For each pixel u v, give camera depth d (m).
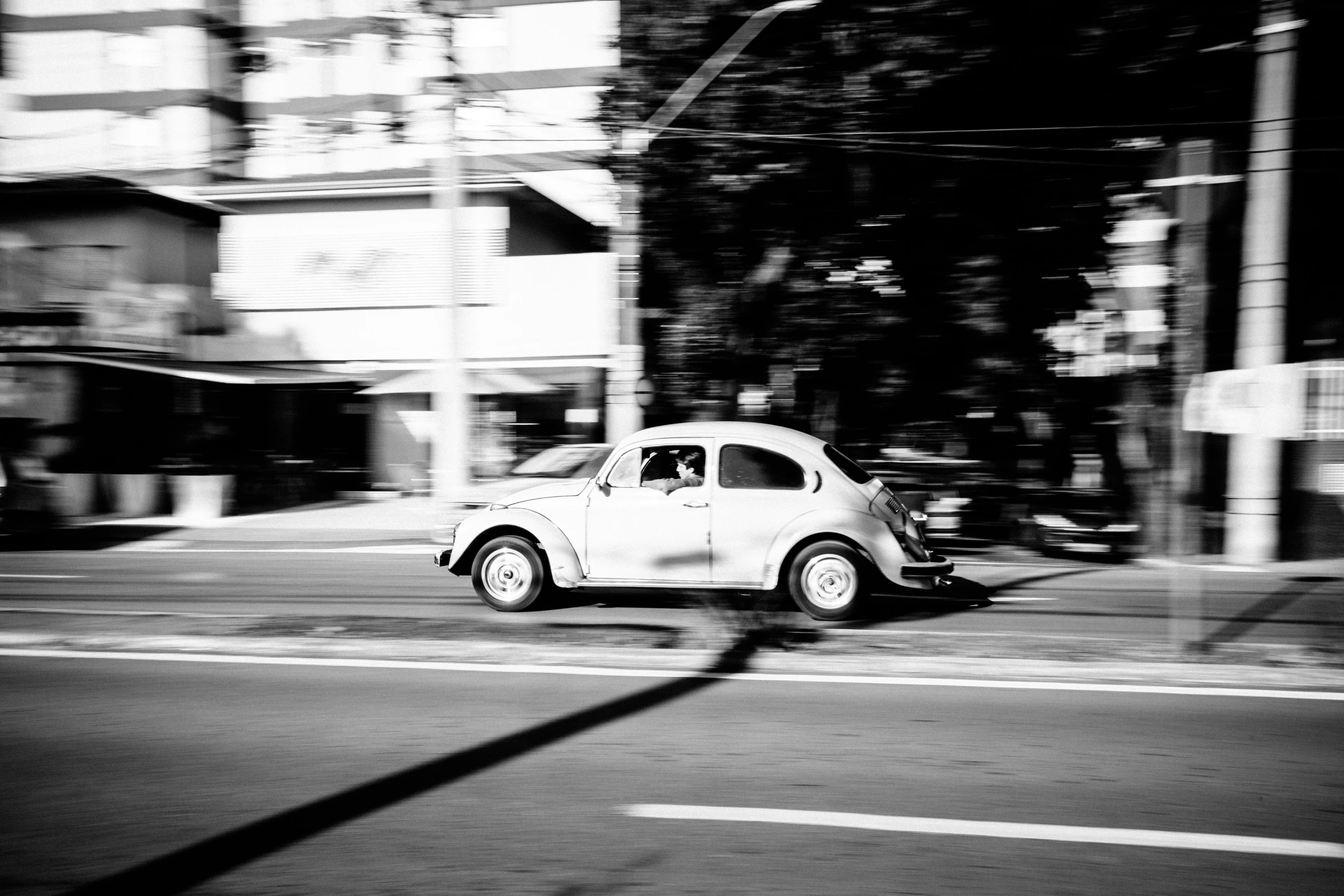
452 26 22.58
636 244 15.62
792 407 16.75
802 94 14.15
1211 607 10.26
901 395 15.99
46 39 35.50
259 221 25.98
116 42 35.34
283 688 7.00
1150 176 14.72
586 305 24.55
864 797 4.97
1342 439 14.25
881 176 14.91
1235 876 4.11
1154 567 13.38
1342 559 14.16
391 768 5.39
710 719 6.26
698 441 9.52
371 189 25.22
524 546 9.73
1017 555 14.48
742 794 5.00
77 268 24.72
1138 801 4.93
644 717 6.30
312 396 26.02
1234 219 15.73
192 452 23.77
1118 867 4.18
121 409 23.06
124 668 7.57
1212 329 16.84
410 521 20.11
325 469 25.89
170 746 5.76
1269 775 5.28
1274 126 13.30
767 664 7.56
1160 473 14.73
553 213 28.00
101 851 4.34
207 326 25.77
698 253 15.91
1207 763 5.47
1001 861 4.24
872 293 15.40
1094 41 13.60
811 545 9.27
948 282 15.05
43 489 20.69
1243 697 6.75
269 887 4.00
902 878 4.07
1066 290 15.64
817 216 15.21
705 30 14.82
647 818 4.70
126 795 5.00
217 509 20.73
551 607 10.05
